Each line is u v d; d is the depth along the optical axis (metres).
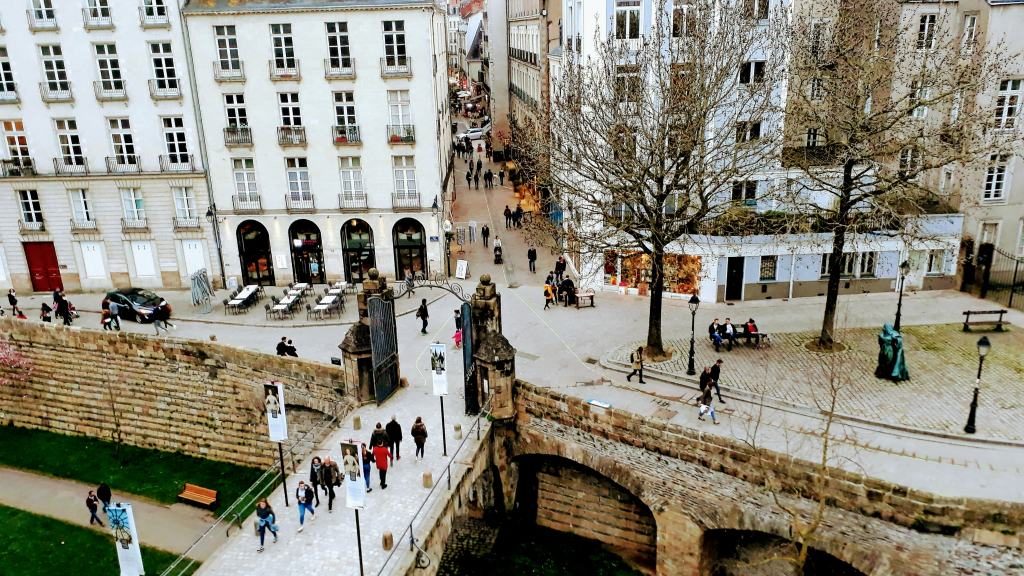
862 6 34.12
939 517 19.73
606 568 25.81
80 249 45.56
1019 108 37.75
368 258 45.78
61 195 44.50
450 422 27.45
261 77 42.22
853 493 20.84
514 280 45.38
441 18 54.09
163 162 43.59
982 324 34.38
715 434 24.06
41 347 37.19
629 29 39.25
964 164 31.53
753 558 23.88
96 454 35.78
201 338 37.81
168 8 41.25
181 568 26.39
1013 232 40.28
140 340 35.12
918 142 32.34
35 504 31.19
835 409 27.09
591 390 30.23
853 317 36.28
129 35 41.78
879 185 35.72
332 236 44.88
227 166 43.75
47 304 42.94
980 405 27.02
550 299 39.94
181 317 40.81
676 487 23.64
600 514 27.16
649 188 30.44
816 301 39.16
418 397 29.64
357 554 20.48
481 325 27.73
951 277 39.88
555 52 49.94
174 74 42.56
